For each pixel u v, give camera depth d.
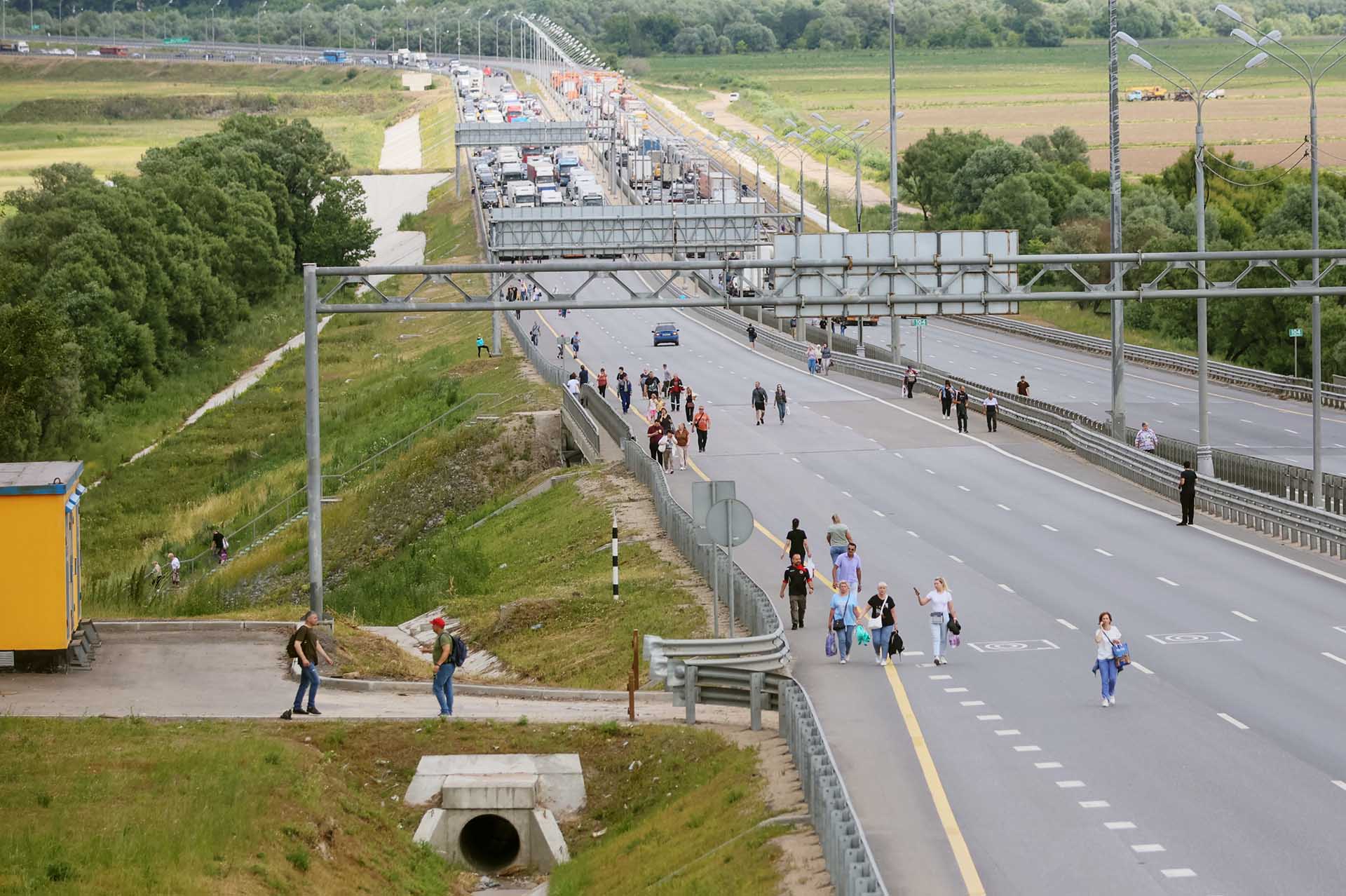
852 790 104.00
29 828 99.12
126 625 159.38
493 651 175.00
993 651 146.00
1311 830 93.75
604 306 180.88
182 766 113.12
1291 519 196.62
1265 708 123.44
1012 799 101.25
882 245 195.38
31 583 143.00
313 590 162.75
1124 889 84.56
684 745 120.12
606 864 105.25
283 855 101.19
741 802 104.88
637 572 191.38
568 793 118.19
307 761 116.50
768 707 126.00
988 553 192.25
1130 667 138.25
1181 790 102.38
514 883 111.62
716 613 144.12
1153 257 192.38
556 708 135.38
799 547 167.88
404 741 123.62
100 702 134.50
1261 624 154.12
